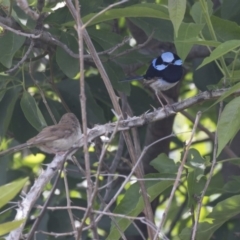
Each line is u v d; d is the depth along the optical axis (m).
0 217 13.97
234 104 8.12
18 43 9.79
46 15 10.21
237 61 10.04
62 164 7.86
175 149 15.93
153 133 13.95
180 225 14.64
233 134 8.10
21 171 14.83
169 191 15.12
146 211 8.45
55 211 12.73
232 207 9.33
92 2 10.63
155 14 9.45
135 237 13.88
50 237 12.59
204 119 18.08
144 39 14.33
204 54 13.34
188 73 17.38
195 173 9.15
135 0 11.91
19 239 7.08
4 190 6.12
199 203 8.07
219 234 11.69
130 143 8.95
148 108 13.59
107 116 14.05
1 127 11.44
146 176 9.38
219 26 10.12
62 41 10.69
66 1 8.41
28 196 7.72
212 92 9.42
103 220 12.75
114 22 13.37
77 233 6.83
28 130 12.24
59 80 13.34
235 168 13.91
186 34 9.28
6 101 11.52
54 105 12.77
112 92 8.64
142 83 15.05
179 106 9.41
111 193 13.58
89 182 6.91
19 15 10.84
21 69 11.51
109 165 14.27
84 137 6.87
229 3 11.69
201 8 9.55
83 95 6.91
